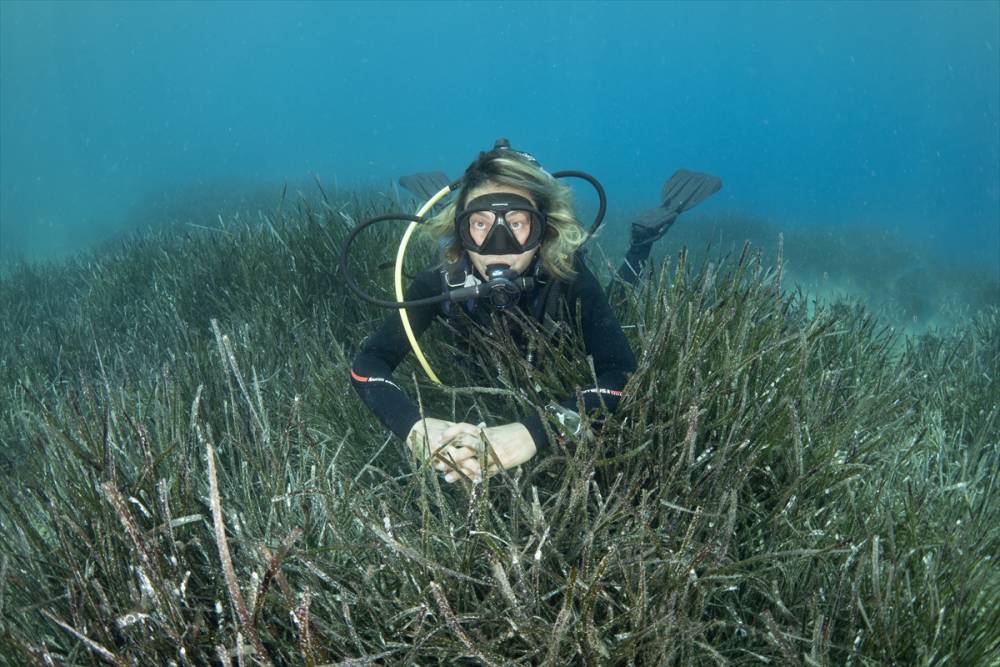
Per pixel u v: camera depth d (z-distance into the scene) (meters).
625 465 1.77
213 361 2.78
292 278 3.92
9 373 3.97
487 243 2.15
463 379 2.53
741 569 1.49
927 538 1.56
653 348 1.80
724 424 1.79
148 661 1.26
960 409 2.88
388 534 1.31
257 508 1.63
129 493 1.50
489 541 1.31
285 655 1.34
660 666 1.23
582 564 1.37
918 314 7.04
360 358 2.25
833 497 1.70
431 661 1.36
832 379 2.05
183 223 12.66
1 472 1.69
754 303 2.25
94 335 4.32
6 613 1.40
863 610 1.30
